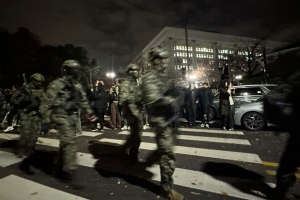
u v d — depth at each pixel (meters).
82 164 4.26
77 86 3.58
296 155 2.72
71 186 3.32
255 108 7.38
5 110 9.61
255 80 27.97
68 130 3.36
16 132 7.88
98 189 3.22
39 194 3.07
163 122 2.77
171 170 2.82
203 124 8.43
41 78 4.98
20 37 31.47
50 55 34.62
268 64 23.80
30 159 4.60
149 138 6.52
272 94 2.86
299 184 3.38
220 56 81.56
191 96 8.38
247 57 41.22
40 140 6.37
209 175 3.70
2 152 5.14
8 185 3.35
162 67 2.90
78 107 3.60
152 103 2.72
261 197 2.97
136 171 3.89
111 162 4.36
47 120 3.46
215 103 9.85
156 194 3.06
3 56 29.73
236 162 4.31
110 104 8.47
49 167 4.12
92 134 7.31
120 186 3.31
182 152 5.00
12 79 30.56
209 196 3.01
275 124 2.91
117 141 6.21
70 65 3.49
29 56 32.03
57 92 3.34
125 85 4.13
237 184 3.36
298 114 2.69
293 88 2.70
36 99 4.98
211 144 5.67
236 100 9.76
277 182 2.88
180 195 2.92
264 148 5.23
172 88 3.03
